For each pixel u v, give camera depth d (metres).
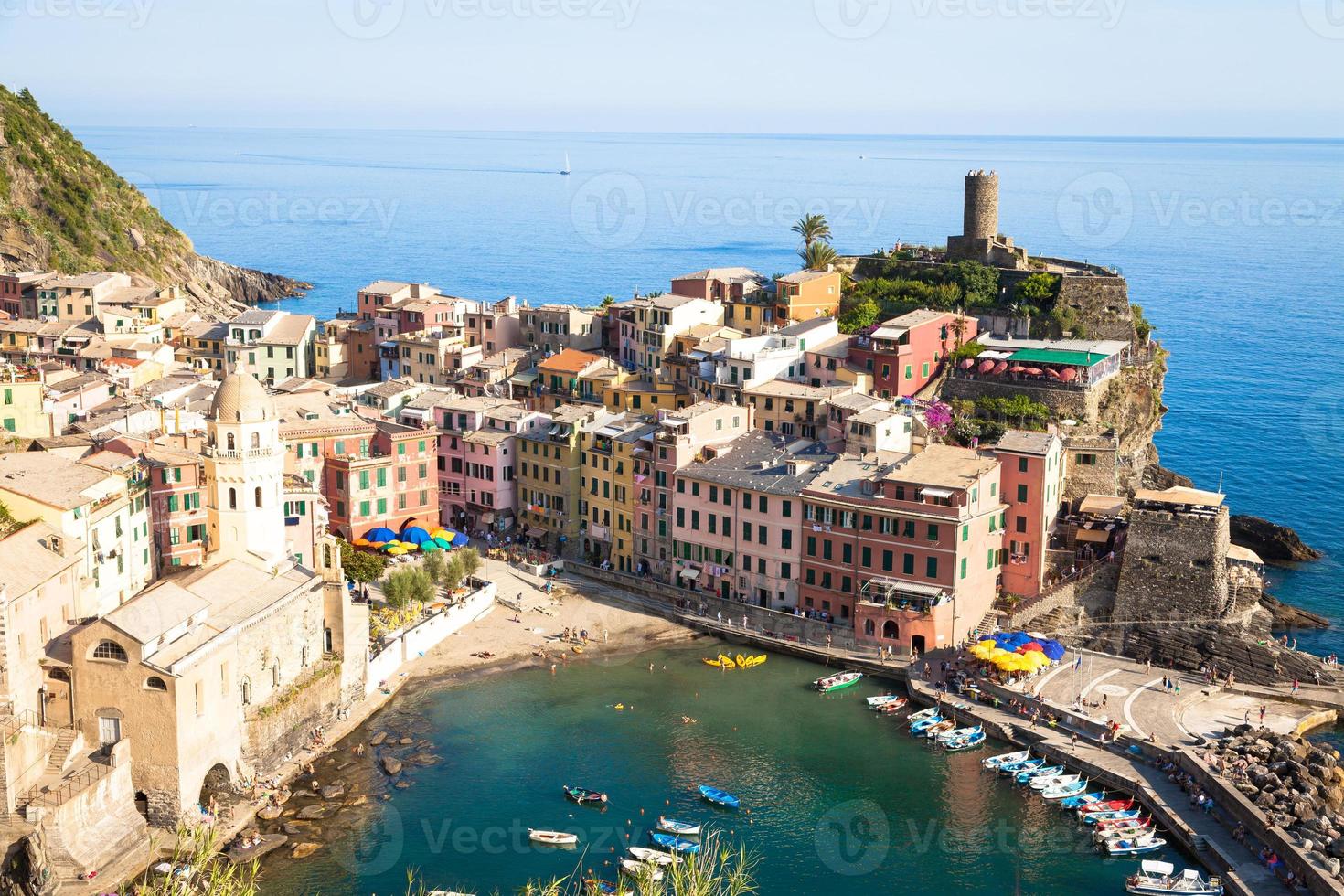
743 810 136.38
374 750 147.88
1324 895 117.88
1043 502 178.38
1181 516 176.75
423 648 173.62
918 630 170.25
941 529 169.88
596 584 198.00
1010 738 151.62
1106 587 181.00
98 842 120.19
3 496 141.25
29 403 174.88
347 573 182.75
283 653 145.62
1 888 114.75
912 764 147.00
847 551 177.12
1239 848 128.25
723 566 188.62
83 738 126.44
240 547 156.50
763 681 168.00
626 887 113.25
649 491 196.25
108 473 152.88
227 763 134.50
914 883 124.19
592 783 141.38
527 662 172.00
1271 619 182.75
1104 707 155.38
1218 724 152.00
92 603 143.50
